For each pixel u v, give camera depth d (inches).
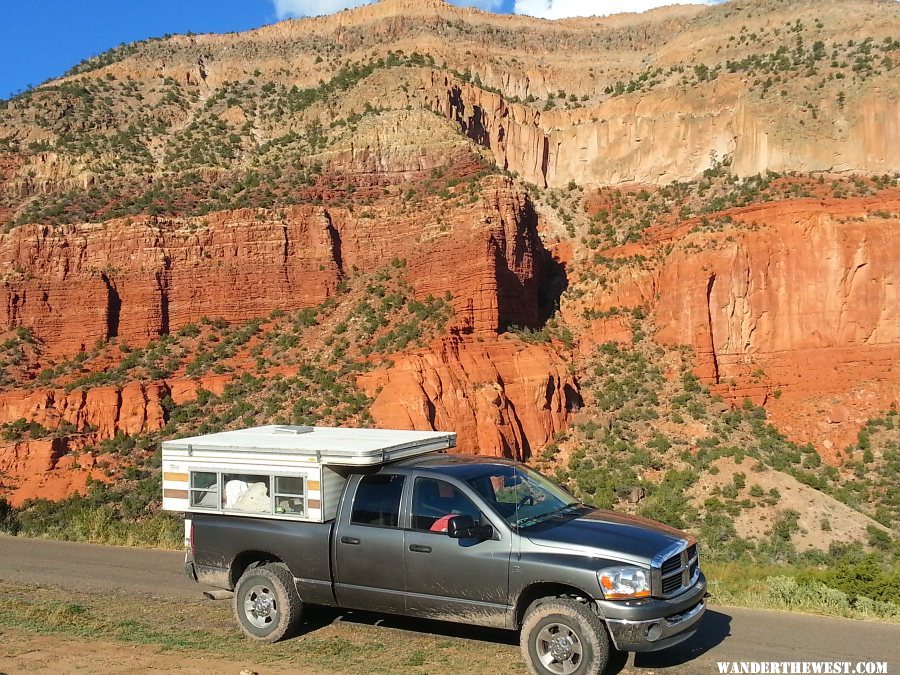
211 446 434.0
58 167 2743.6
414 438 442.3
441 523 382.0
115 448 1749.5
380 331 1934.1
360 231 2245.3
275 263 2213.3
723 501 1413.6
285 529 411.2
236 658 365.7
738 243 1989.4
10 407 1886.1
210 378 1927.9
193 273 2237.9
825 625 440.8
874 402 1802.4
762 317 1952.5
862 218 1952.5
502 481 400.8
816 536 1300.4
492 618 366.0
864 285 1910.7
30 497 1653.5
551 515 389.4
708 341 1919.3
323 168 2559.1
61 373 2074.3
